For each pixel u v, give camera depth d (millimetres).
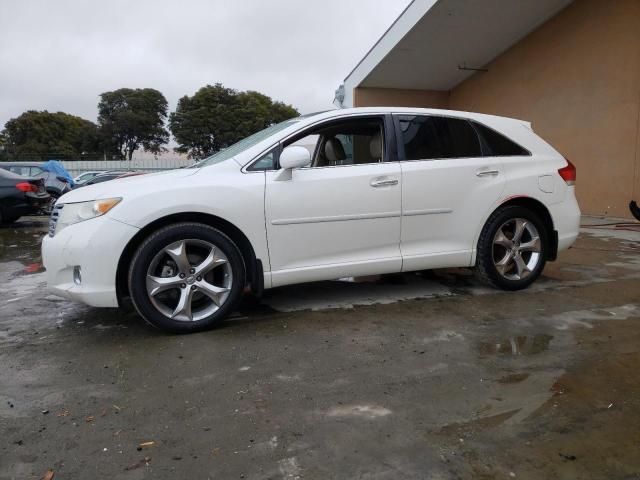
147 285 3291
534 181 4355
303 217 3635
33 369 2904
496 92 15031
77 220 3344
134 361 2992
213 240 3404
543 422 2254
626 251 6297
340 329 3496
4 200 10125
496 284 4316
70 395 2568
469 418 2297
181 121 52656
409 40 13586
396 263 3955
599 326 3492
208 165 3633
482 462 1968
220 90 52938
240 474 1909
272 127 4125
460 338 3297
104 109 70250
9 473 1928
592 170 10734
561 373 2758
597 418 2285
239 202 3463
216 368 2875
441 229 4086
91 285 3242
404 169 3934
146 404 2463
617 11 9891
